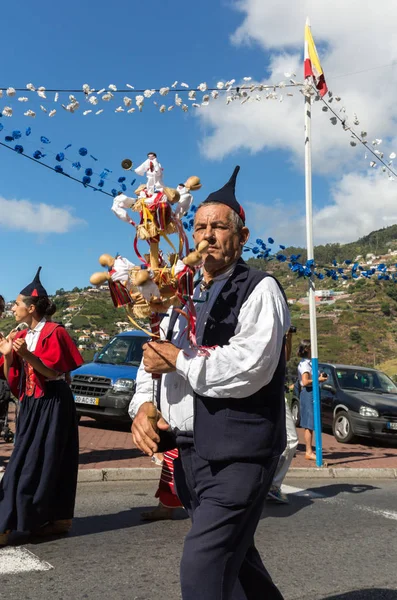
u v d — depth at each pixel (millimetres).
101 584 3930
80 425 12719
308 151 8688
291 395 15758
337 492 7680
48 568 4184
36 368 4434
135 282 2256
